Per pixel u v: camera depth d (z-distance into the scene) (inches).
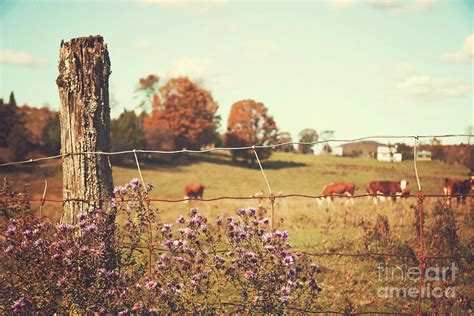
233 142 3732.8
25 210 240.8
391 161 3346.5
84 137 254.5
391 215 538.3
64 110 257.3
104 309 210.1
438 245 412.8
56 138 3149.6
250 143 3688.5
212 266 219.9
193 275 211.6
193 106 3764.8
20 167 1737.2
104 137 259.6
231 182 2891.2
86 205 251.1
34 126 3580.2
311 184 2881.4
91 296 213.3
